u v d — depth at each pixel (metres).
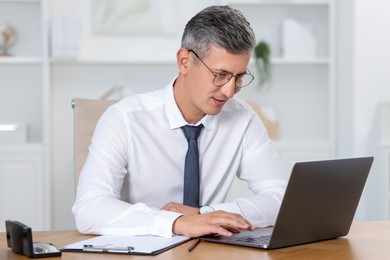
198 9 5.05
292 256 1.64
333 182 1.80
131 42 5.02
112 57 4.99
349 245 1.79
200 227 1.83
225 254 1.65
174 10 5.03
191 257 1.62
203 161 2.39
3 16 4.91
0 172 4.58
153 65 5.08
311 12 5.23
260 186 2.43
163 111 2.35
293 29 5.02
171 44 5.06
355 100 4.85
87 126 2.55
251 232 1.95
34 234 1.99
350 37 4.89
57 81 4.97
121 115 2.30
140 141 2.31
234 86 2.01
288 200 1.68
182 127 2.33
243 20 1.98
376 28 4.85
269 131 5.02
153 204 2.38
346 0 4.95
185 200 2.29
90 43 4.97
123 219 1.93
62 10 4.91
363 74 4.84
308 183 1.71
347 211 1.89
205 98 2.03
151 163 2.33
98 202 2.01
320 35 5.25
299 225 1.76
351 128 4.89
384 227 2.09
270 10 5.18
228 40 1.93
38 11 4.93
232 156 2.44
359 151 4.88
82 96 5.01
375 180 4.82
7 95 4.94
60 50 4.63
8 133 4.76
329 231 1.86
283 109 5.24
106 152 2.21
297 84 5.26
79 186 2.13
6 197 4.59
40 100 4.97
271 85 5.23
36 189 4.62
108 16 4.96
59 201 5.00
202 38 1.98
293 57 5.02
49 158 4.65
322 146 4.87
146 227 1.89
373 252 1.70
